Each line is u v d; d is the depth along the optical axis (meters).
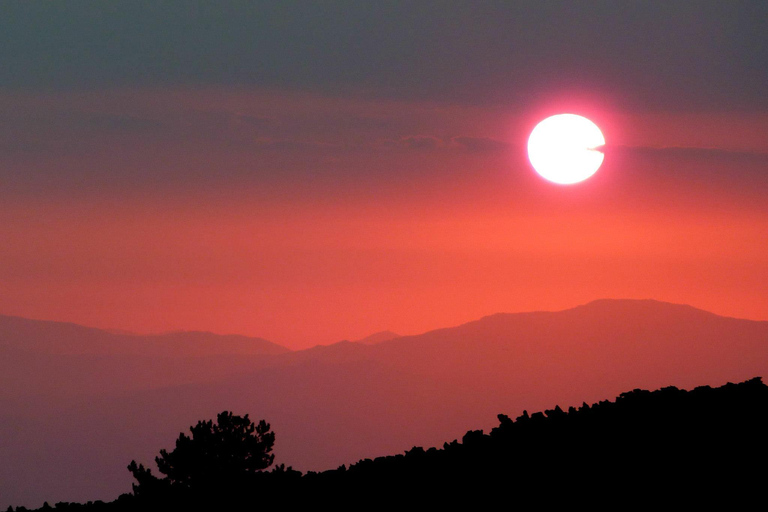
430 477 61.50
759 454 54.78
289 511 60.56
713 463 54.56
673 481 53.25
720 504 49.69
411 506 57.00
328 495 62.31
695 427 60.16
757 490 50.53
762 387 66.38
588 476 56.19
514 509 53.56
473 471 60.97
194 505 66.31
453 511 55.06
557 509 52.56
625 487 53.59
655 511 50.12
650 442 59.19
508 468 59.91
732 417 60.78
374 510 57.66
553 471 58.03
